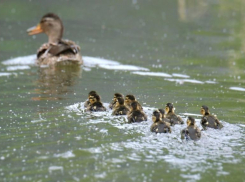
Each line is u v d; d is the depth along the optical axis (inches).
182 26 1062.4
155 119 443.2
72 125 457.1
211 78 682.2
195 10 1208.8
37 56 784.9
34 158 376.2
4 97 572.1
